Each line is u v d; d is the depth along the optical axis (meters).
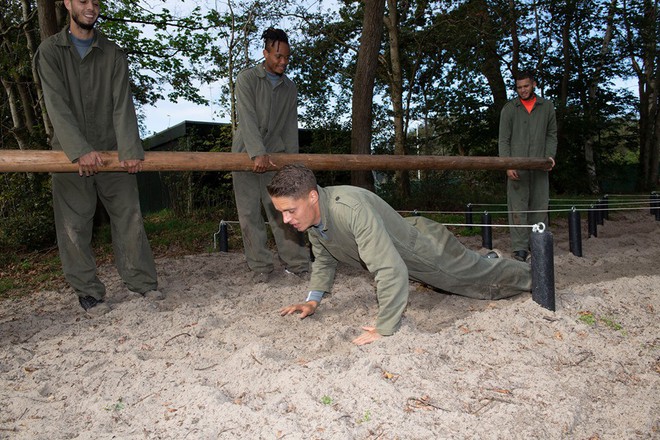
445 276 3.41
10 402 2.62
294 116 5.21
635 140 24.80
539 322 3.21
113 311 4.16
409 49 17.81
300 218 2.82
